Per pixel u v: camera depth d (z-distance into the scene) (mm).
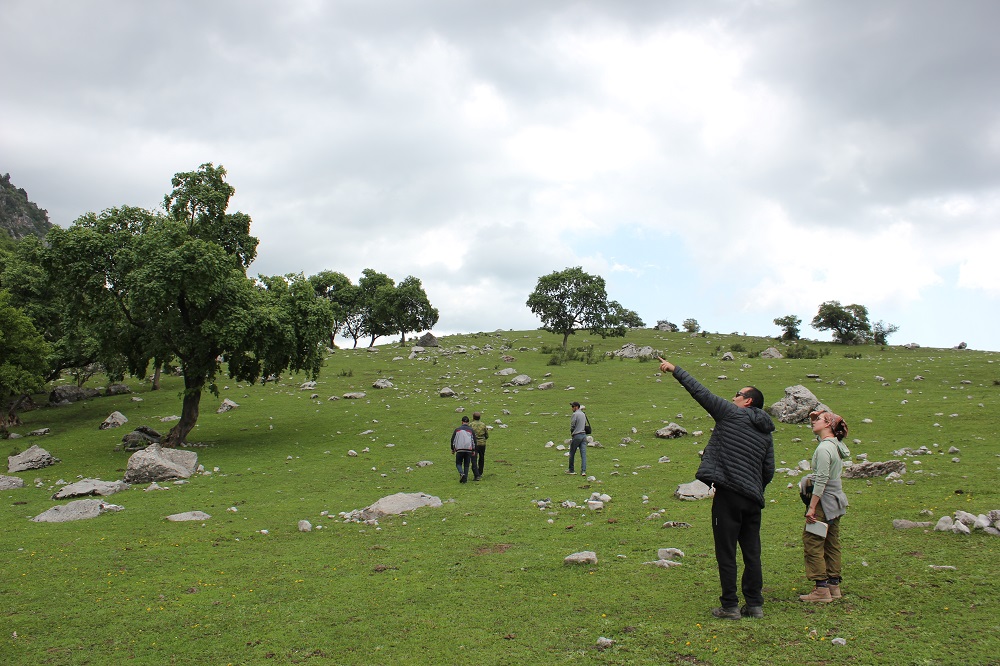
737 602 7871
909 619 7441
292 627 8508
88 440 33719
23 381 36281
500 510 15594
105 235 29766
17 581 10969
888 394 35531
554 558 11242
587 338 87875
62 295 30281
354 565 11406
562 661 6996
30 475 25516
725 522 7840
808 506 8570
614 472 20266
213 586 10445
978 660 6305
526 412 36000
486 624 8258
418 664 7152
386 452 26719
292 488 20219
